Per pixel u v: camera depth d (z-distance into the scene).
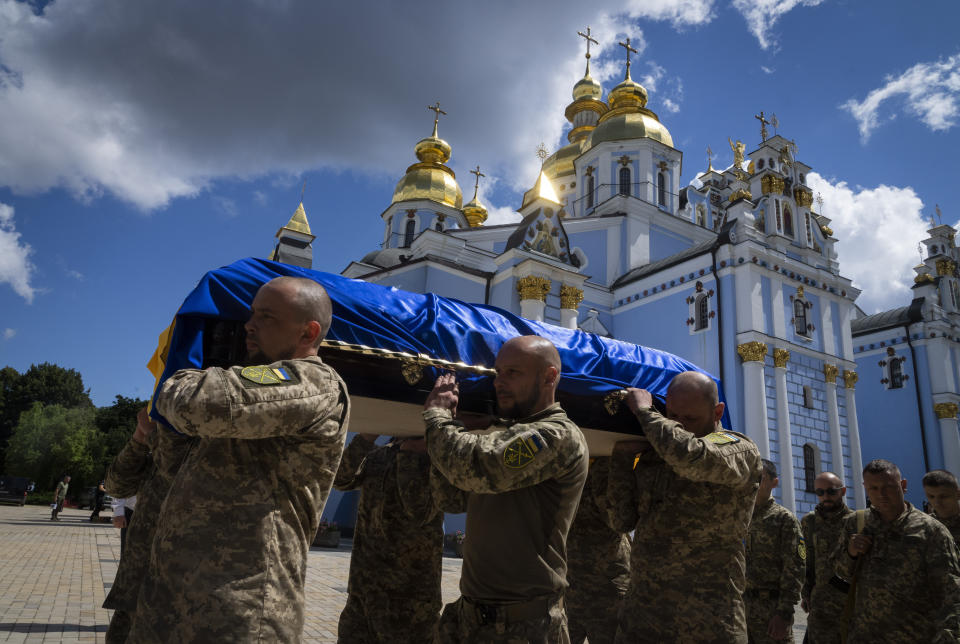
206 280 2.93
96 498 25.36
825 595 5.22
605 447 4.46
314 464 2.30
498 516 2.65
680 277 24.17
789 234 25.28
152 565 2.13
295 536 2.22
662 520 3.40
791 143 27.55
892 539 4.23
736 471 3.21
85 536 17.48
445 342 3.42
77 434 47.16
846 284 24.94
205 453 2.21
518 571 2.54
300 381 2.24
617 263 28.31
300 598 2.20
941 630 3.72
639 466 3.69
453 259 25.20
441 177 40.62
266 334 2.45
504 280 19.98
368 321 3.27
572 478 2.66
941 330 28.47
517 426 2.60
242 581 2.05
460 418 3.52
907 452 28.12
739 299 21.92
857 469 23.03
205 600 2.00
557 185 43.38
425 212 39.69
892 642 4.07
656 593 3.29
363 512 4.41
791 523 4.90
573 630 4.61
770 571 4.93
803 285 23.55
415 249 25.91
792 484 20.61
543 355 2.83
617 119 32.94
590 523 4.75
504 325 3.82
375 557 4.25
